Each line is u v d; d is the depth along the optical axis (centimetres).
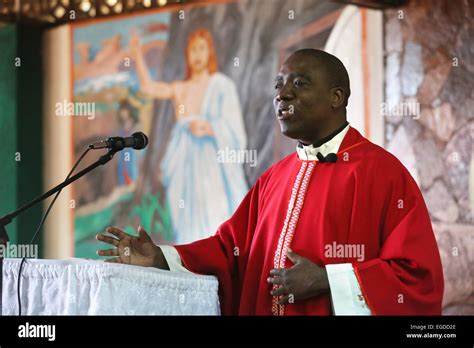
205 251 416
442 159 757
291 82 400
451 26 756
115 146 386
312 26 869
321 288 366
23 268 355
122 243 396
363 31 820
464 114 743
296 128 402
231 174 929
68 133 1027
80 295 331
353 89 824
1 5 1008
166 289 345
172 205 970
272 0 904
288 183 413
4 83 1023
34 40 1033
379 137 807
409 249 370
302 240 393
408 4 790
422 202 386
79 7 1004
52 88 1036
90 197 1017
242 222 434
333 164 402
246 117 921
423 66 776
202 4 960
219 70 945
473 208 730
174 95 977
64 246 1024
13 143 1016
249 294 406
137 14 998
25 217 1012
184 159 963
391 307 363
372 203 385
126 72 1006
